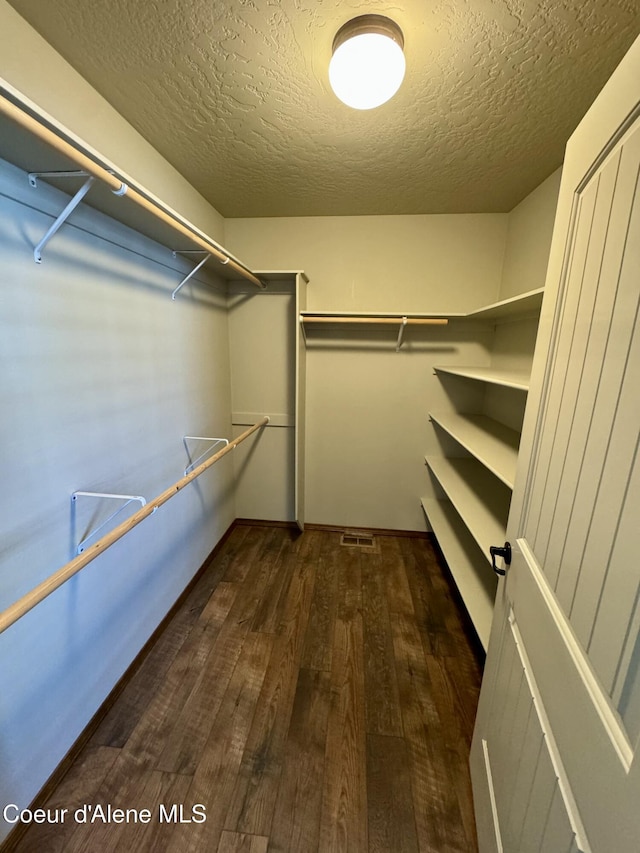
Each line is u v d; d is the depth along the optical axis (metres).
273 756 1.27
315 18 0.94
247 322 2.59
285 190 1.99
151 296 1.61
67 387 1.16
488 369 2.14
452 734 1.35
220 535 2.61
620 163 0.56
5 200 0.92
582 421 0.64
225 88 1.21
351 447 2.73
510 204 2.14
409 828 1.08
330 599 2.08
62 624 1.19
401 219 2.35
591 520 0.58
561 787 0.59
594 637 0.54
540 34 0.98
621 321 0.53
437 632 1.84
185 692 1.50
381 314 2.23
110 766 1.23
